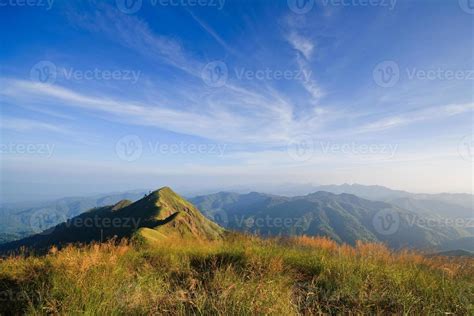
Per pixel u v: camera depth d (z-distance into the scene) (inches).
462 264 313.1
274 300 182.1
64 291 197.5
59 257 285.0
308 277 264.7
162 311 182.7
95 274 228.7
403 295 211.5
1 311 192.7
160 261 303.6
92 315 164.9
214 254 314.3
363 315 186.1
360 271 262.4
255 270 253.9
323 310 196.1
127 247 353.7
